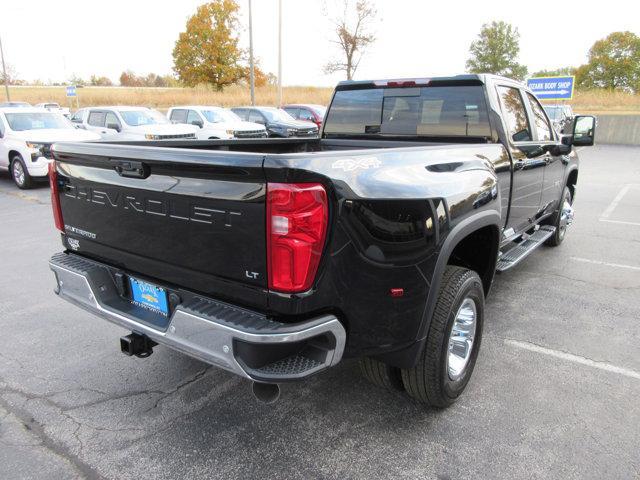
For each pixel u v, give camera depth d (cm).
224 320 209
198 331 217
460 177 270
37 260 589
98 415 291
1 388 319
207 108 1725
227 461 253
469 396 307
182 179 221
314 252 199
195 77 4459
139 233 251
